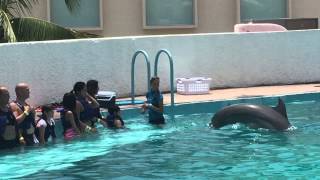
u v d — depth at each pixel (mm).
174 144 11953
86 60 16344
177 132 13203
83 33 19281
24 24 17938
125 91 17344
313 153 10844
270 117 13055
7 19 17094
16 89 12047
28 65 14836
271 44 19844
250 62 19578
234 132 12953
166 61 18219
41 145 12000
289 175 9391
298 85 19891
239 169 9836
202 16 23797
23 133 11961
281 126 12977
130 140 12414
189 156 10875
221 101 16375
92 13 22406
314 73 20469
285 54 20047
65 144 12070
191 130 13391
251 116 13164
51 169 10117
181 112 15742
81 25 22281
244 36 19453
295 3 24641
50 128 12523
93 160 10719
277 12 24719
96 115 13719
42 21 18078
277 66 19969
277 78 20000
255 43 19641
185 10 23609
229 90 18688
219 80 19156
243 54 19469
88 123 13445
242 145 11656
